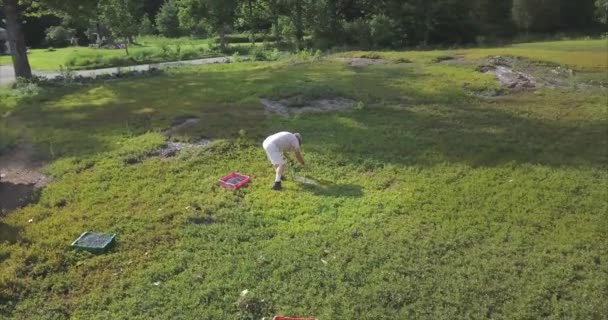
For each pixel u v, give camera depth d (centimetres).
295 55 2773
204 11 4356
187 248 708
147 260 682
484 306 586
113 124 1275
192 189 890
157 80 1898
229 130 1178
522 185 875
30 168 1034
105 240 718
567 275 636
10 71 3042
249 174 951
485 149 1041
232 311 588
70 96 1672
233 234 739
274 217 790
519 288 614
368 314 574
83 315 586
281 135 897
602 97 1448
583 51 2325
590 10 4194
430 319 568
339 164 991
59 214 813
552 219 766
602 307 582
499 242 709
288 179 927
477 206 806
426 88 1570
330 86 1577
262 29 4703
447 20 4009
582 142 1073
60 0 2062
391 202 827
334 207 819
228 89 1631
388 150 1048
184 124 1253
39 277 650
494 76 1714
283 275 644
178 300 604
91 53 3847
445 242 708
